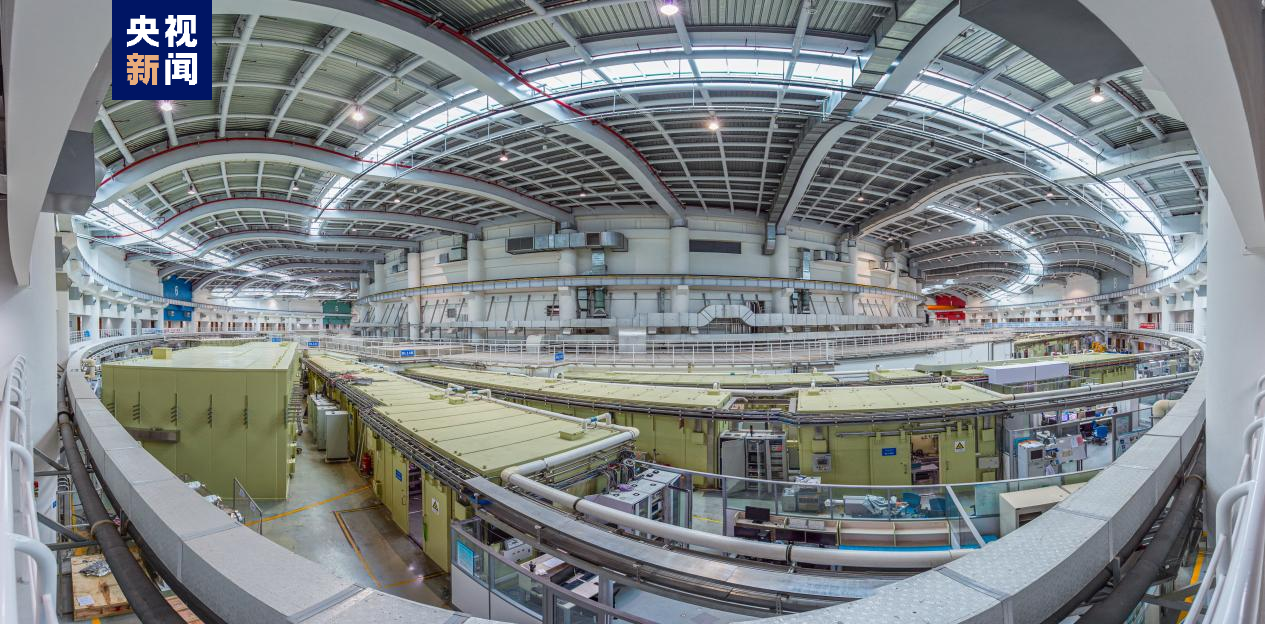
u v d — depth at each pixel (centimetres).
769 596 300
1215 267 374
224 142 1973
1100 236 3856
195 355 1173
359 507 842
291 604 192
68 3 255
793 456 991
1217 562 135
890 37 1236
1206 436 382
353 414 1162
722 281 3562
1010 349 3250
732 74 1538
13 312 584
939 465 864
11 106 298
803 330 3738
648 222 3584
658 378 1399
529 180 2898
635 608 498
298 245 4869
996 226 3509
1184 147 1706
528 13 1275
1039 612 193
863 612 173
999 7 370
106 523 324
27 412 367
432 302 4450
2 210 462
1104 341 4866
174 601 507
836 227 4069
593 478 621
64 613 561
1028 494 646
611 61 1465
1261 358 334
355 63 1480
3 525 118
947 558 332
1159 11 240
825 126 1861
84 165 499
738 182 2911
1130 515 267
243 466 872
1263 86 252
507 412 803
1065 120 1755
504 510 458
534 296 3772
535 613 454
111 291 3656
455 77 1633
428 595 575
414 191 3078
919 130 1862
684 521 701
